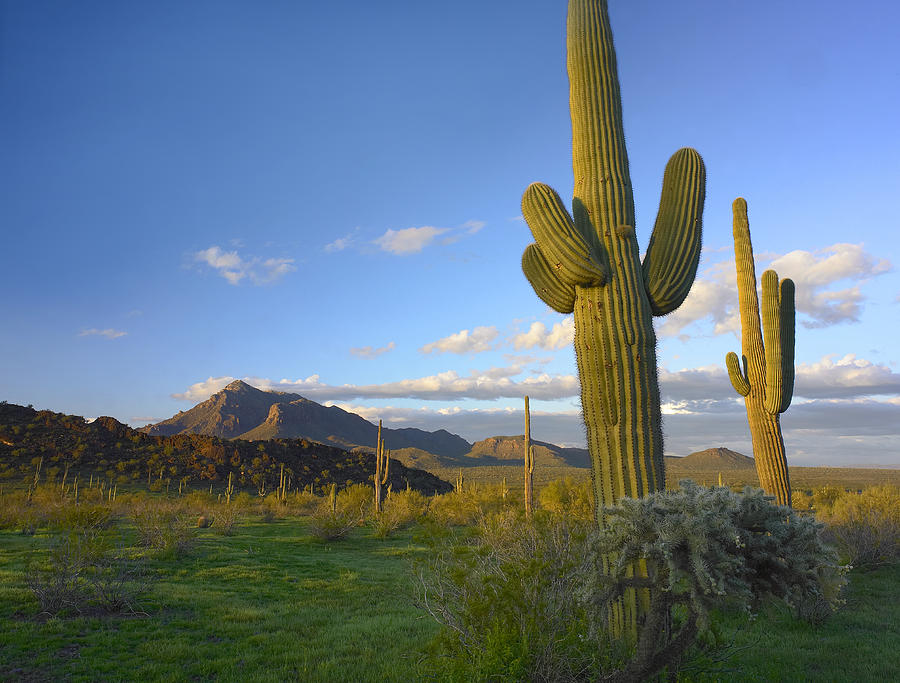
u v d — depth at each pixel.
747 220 11.52
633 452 5.49
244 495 41.25
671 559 3.60
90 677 6.19
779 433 10.62
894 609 9.38
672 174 6.39
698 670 5.15
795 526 3.74
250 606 9.80
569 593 5.12
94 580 9.33
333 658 6.94
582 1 6.82
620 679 4.18
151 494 53.44
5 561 12.59
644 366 5.70
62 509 18.80
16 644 7.12
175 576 12.00
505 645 4.56
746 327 11.12
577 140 6.56
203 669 6.50
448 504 25.78
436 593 5.73
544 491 22.67
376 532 21.34
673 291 6.05
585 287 5.95
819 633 7.90
